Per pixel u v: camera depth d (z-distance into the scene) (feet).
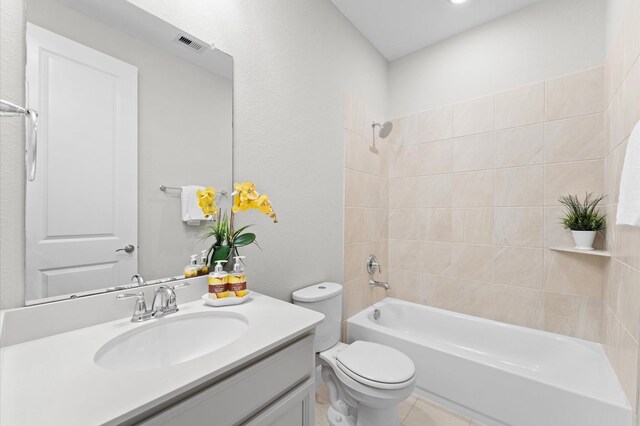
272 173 4.92
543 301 6.13
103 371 2.03
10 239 2.49
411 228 8.06
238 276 3.62
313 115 5.79
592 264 5.63
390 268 8.45
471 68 7.11
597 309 5.57
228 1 4.21
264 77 4.75
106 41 3.04
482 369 4.97
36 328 2.54
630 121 4.01
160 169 3.47
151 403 1.73
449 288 7.39
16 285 2.51
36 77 2.62
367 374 4.20
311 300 5.06
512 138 6.52
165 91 3.51
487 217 6.83
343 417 4.90
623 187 3.63
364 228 7.44
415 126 8.00
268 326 2.89
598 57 5.61
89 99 2.92
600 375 4.59
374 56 7.87
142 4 3.31
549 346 5.82
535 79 6.26
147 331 2.90
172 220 3.58
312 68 5.76
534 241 6.23
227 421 2.28
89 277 2.92
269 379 2.64
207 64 3.93
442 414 5.26
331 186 6.32
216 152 4.03
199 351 3.18
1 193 2.45
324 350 5.31
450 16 6.70
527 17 6.37
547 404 4.33
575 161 5.81
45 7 2.67
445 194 7.47
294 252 5.39
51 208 2.69
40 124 2.63
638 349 3.57
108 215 3.06
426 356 5.63
